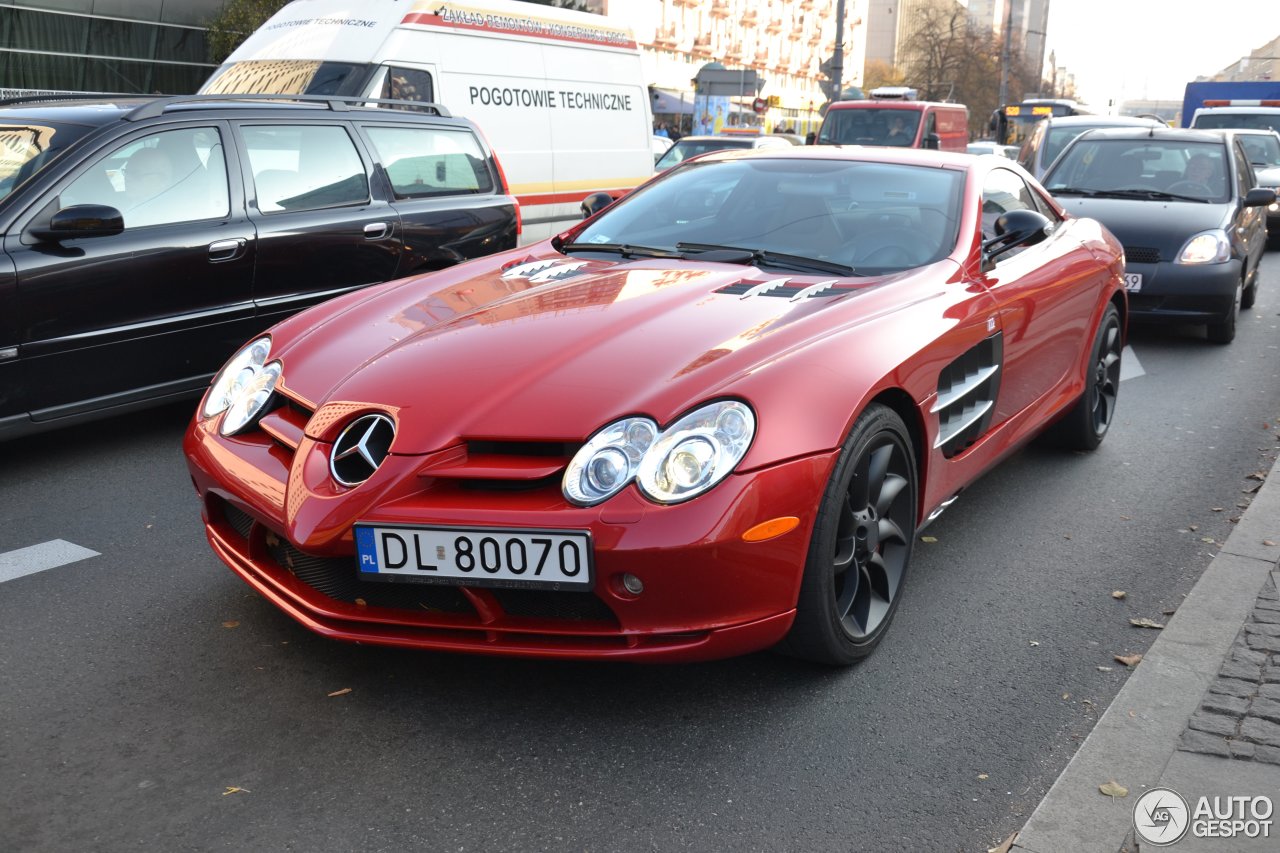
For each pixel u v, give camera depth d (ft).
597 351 9.25
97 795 7.87
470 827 7.58
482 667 9.74
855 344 9.55
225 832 7.49
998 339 12.07
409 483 8.44
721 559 8.08
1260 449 17.37
